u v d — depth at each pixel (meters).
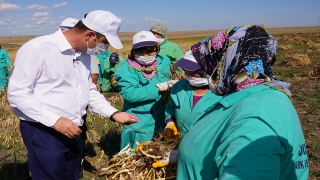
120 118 3.43
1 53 11.38
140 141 4.11
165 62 4.43
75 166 3.54
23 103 2.84
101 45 3.04
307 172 1.65
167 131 3.61
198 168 1.78
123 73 4.23
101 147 5.82
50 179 3.22
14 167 4.83
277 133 1.47
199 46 1.90
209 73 1.91
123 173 3.42
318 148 5.53
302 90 10.27
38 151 3.14
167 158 3.07
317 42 36.31
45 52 2.90
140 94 4.09
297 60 16.56
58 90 3.03
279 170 1.46
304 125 6.81
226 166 1.47
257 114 1.49
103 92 10.65
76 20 4.13
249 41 1.63
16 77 2.84
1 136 6.38
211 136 1.73
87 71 3.33
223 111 1.74
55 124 2.89
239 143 1.46
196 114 3.11
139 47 4.04
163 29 5.64
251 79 1.64
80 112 3.25
